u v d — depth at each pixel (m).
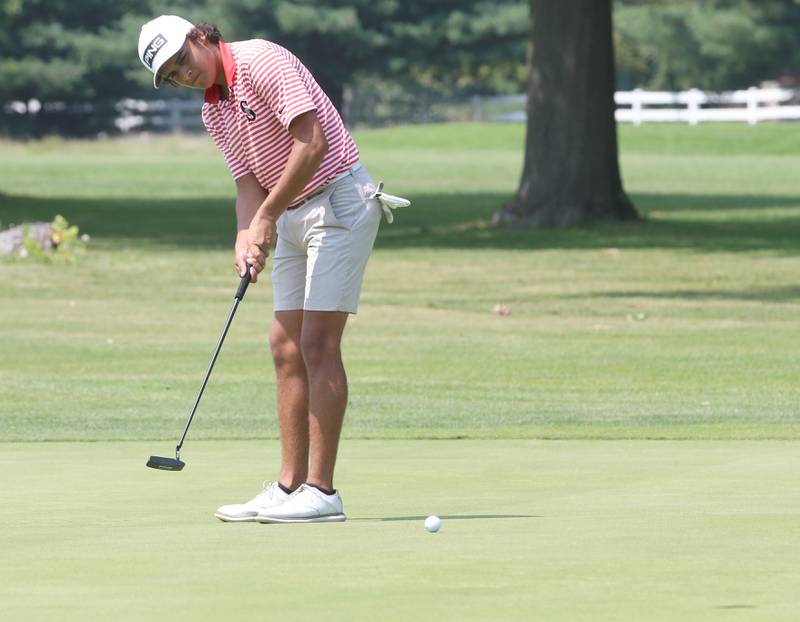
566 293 67.50
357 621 14.32
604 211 100.50
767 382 41.69
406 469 25.28
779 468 25.16
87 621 14.36
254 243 21.36
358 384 41.19
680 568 16.72
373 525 19.89
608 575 16.38
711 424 33.44
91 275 73.94
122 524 19.97
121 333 52.94
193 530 19.58
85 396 38.44
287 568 16.86
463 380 42.12
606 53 99.75
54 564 17.16
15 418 34.31
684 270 77.44
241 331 53.66
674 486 23.09
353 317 58.38
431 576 16.39
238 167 22.30
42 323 55.66
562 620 14.32
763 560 17.17
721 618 14.38
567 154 99.56
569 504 21.39
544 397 38.66
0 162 197.75
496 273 76.25
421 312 60.22
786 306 62.22
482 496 22.25
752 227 101.50
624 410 36.06
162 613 14.69
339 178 21.66
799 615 14.50
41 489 23.16
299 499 20.42
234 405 36.84
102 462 26.36
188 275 74.44
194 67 21.36
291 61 21.61
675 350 48.97
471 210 119.38
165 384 40.84
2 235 81.00
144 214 116.88
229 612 14.71
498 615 14.52
